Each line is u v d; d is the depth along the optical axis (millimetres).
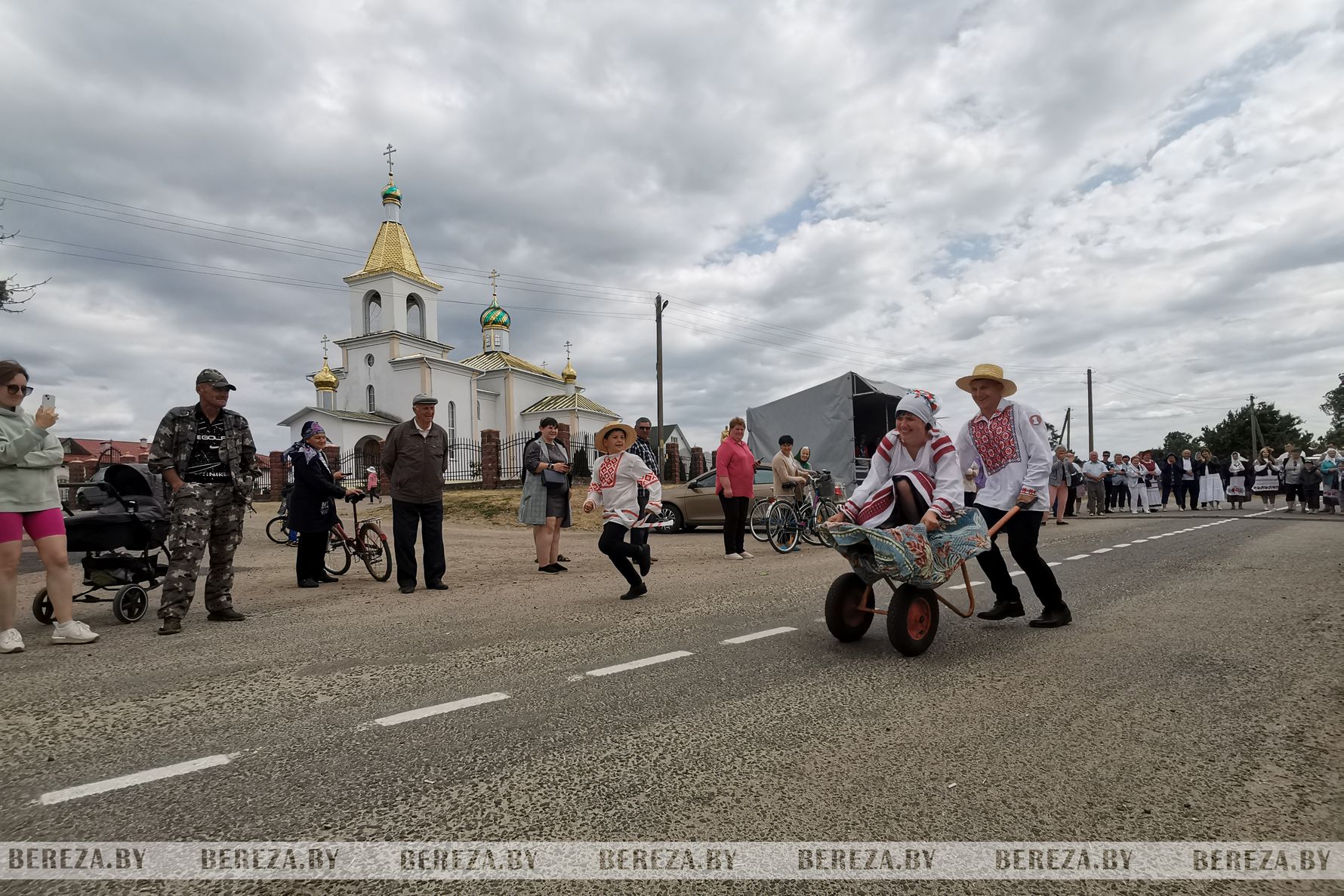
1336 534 12312
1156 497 24078
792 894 2123
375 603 7309
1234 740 3242
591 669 4539
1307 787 2775
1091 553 10266
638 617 6219
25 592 8305
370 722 3627
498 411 50500
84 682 4457
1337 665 4363
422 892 2160
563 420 48719
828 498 13930
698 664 4602
